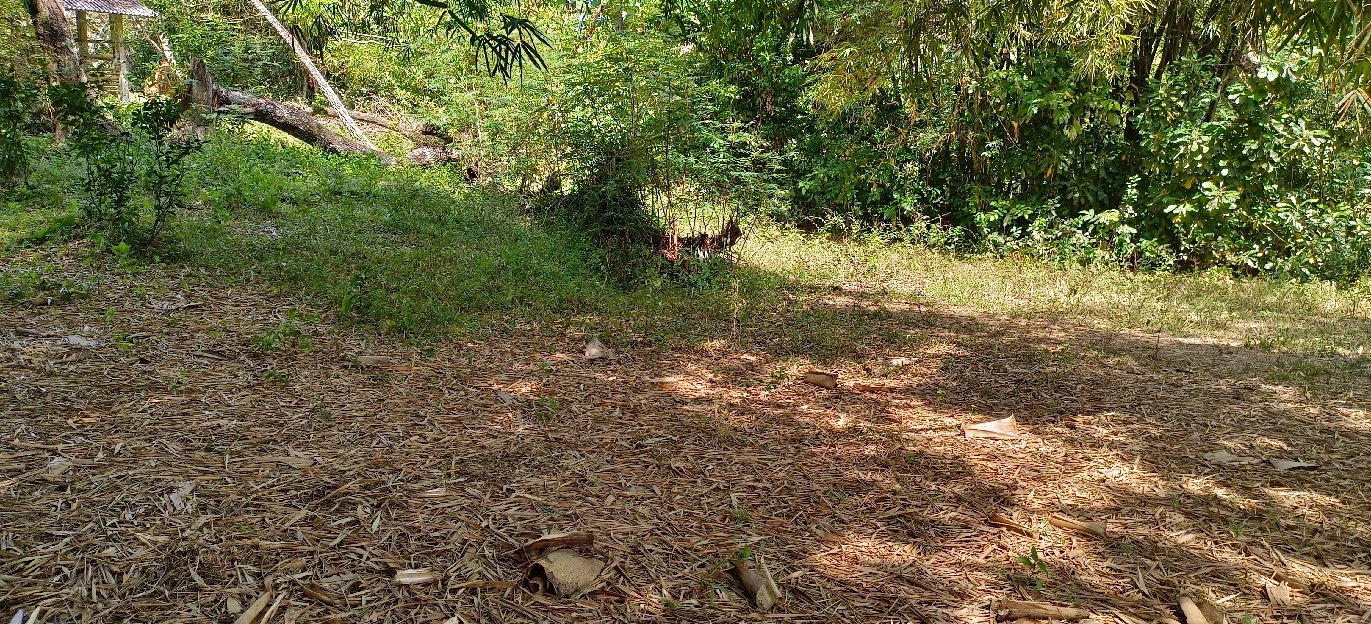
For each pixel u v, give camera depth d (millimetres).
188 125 9219
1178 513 2754
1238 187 8469
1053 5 7320
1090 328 5965
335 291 4852
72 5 12766
